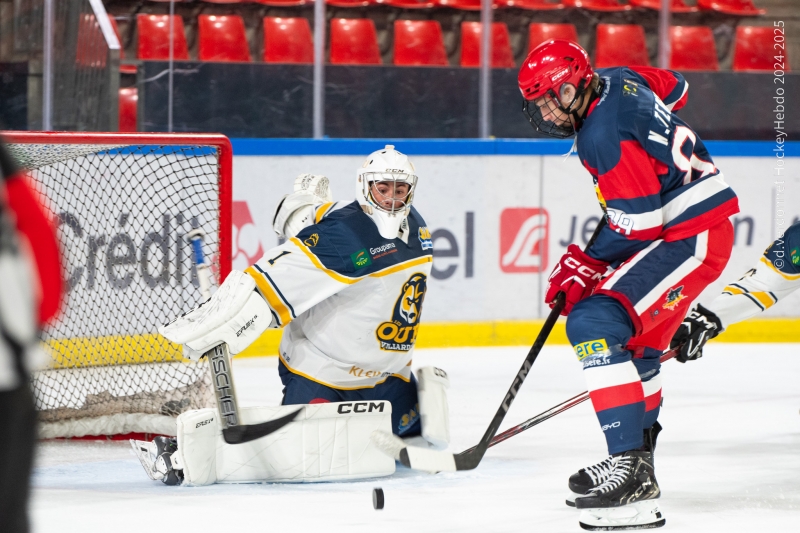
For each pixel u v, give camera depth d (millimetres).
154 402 9344
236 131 14961
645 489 6547
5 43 14141
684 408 10812
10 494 3477
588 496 6512
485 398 11258
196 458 7410
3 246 3410
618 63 16703
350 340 7809
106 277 12000
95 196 12023
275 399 11039
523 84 7012
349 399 8039
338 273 7512
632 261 6855
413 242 7879
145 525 6379
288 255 7488
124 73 14781
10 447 3469
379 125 15469
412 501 7094
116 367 10969
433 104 15594
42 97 14242
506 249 15023
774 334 15484
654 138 6742
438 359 13766
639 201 6668
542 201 15086
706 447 9047
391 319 7820
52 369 11039
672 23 16688
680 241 6883
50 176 11828
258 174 14242
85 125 14047
